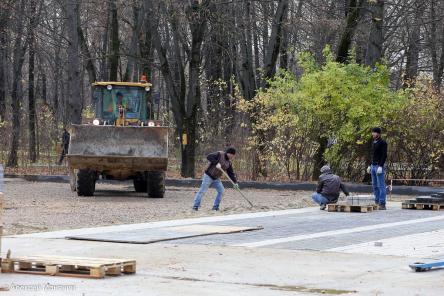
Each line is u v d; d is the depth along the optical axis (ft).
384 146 157.17
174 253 92.48
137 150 177.58
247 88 279.08
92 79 303.07
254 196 194.70
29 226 120.37
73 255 90.48
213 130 262.06
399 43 363.76
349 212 150.20
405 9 331.36
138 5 277.23
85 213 143.13
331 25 290.97
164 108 457.27
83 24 352.49
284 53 323.98
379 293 68.74
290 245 99.60
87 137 178.60
